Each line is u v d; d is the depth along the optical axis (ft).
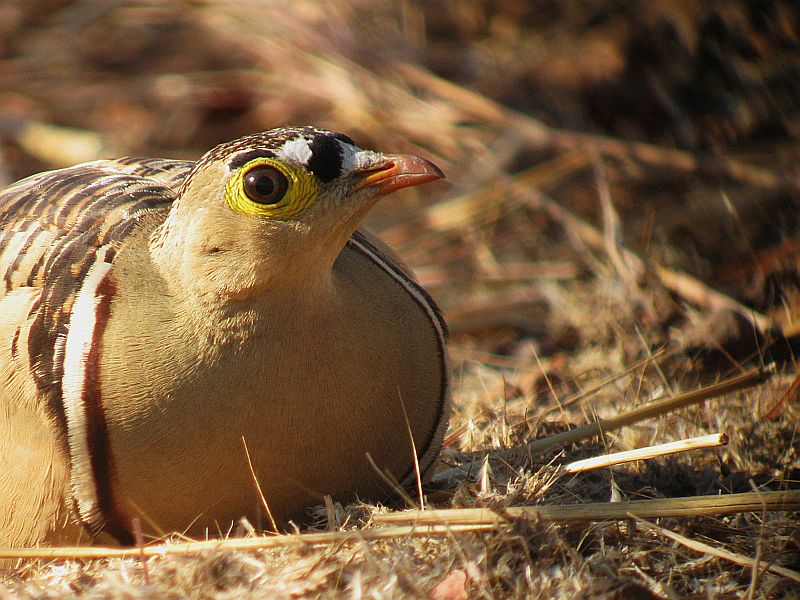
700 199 41.96
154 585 21.24
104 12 55.77
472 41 51.34
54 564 22.86
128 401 21.52
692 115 45.88
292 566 21.43
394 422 23.22
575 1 50.57
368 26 51.49
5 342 22.29
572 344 37.29
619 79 47.55
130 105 51.60
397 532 22.07
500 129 46.85
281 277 21.48
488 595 20.80
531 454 26.76
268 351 21.66
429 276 41.60
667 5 47.65
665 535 23.09
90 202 23.73
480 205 43.96
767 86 45.24
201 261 21.75
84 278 22.33
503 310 39.60
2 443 22.49
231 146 21.88
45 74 53.62
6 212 24.45
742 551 23.20
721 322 35.19
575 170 44.55
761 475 27.37
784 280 37.11
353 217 21.81
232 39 52.49
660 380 33.12
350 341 22.27
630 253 38.86
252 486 22.18
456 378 35.83
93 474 21.81
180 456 21.65
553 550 22.06
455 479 26.04
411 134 47.11
